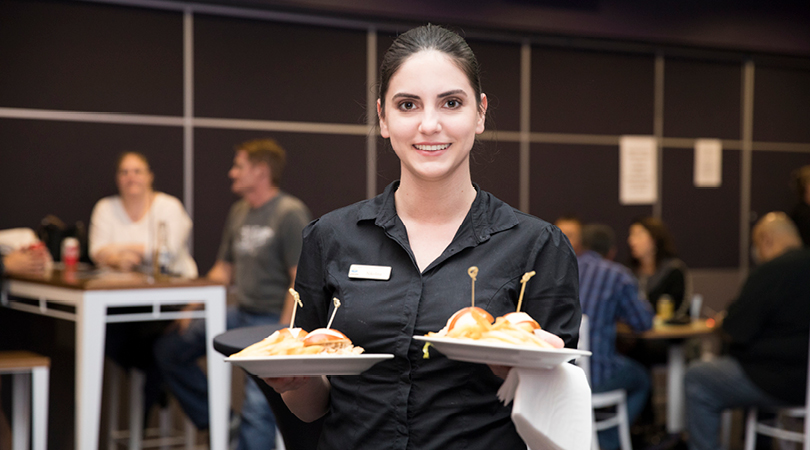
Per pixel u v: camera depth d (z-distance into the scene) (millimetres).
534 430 901
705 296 5805
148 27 4336
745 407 3422
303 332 1066
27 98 4070
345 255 1143
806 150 6148
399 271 1102
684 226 5750
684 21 5395
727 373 3359
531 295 1088
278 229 3398
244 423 3182
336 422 1129
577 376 987
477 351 913
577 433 966
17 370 2629
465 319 956
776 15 5680
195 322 3219
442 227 1121
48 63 4113
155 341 3195
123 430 3262
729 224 5898
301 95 4707
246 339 1541
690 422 3477
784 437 3371
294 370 966
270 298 3434
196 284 2848
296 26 4688
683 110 5742
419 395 1055
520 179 5234
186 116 4430
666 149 5695
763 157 6008
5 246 3615
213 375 2889
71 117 4168
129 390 3240
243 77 4562
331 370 970
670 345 4059
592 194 5473
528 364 900
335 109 4797
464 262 1093
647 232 4543
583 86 5438
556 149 5355
